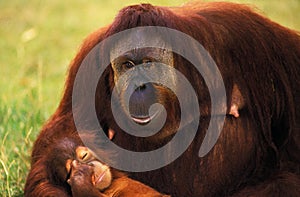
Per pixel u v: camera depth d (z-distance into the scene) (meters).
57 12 21.86
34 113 12.54
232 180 8.86
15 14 21.45
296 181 8.62
